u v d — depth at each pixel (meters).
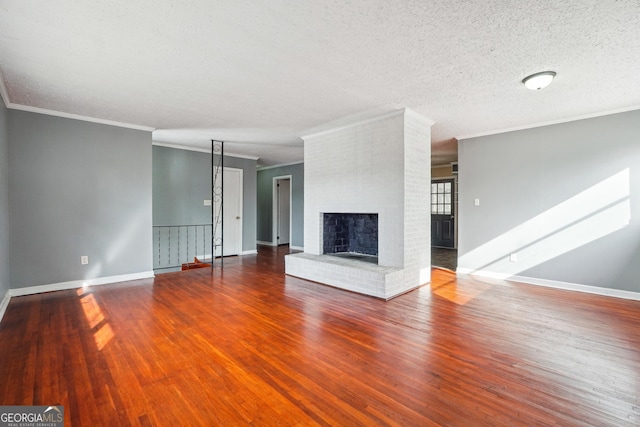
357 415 1.65
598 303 3.55
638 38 2.22
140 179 4.70
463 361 2.22
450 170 8.26
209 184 6.84
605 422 1.59
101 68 2.73
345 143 4.62
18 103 3.66
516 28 2.11
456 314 3.19
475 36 2.22
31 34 2.18
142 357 2.28
